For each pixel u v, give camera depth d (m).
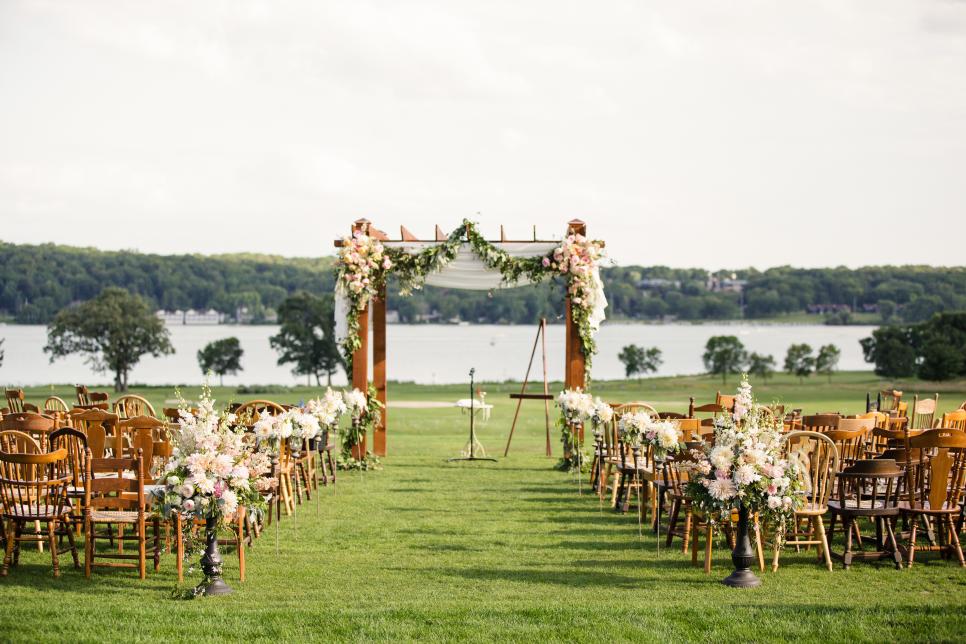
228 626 5.86
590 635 5.70
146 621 5.96
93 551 7.46
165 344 55.66
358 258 14.20
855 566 7.73
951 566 7.73
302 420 9.50
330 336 55.84
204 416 7.14
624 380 49.94
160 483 7.04
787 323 132.50
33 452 7.35
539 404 30.48
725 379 50.41
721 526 7.92
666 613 6.09
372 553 8.36
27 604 6.43
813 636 5.70
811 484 8.16
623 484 10.71
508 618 6.01
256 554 8.33
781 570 7.63
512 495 11.60
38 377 72.19
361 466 13.77
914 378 51.28
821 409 26.05
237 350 55.28
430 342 111.81
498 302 132.88
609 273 138.50
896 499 7.77
